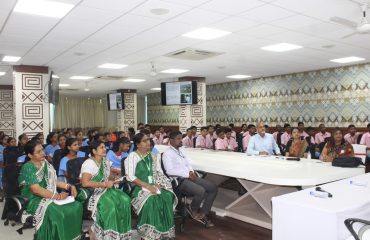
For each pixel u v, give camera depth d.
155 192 3.56
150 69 8.57
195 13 4.15
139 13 4.11
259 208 4.55
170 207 3.58
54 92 7.33
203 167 4.37
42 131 7.66
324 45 6.05
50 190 3.35
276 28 4.88
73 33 4.98
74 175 4.04
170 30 4.90
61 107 16.95
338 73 8.84
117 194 3.42
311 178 3.38
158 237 3.46
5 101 12.09
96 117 17.98
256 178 3.61
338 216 2.06
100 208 3.28
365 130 8.27
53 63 7.44
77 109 17.44
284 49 6.36
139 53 6.52
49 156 5.52
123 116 13.70
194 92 9.41
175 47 6.03
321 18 4.43
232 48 6.19
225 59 7.27
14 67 7.55
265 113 10.88
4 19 4.26
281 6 3.95
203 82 10.36
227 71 9.20
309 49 6.39
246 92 11.57
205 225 4.06
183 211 3.99
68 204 3.25
